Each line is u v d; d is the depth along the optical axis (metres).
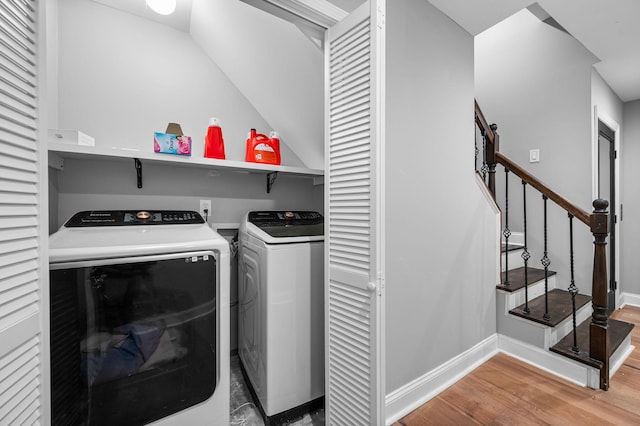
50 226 1.39
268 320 1.43
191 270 1.23
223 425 1.31
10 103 0.64
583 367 1.75
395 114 1.50
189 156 1.53
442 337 1.75
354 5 1.35
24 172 0.68
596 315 1.73
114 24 1.68
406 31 1.54
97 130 1.62
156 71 1.81
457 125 1.86
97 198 1.59
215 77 2.03
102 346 1.07
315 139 2.13
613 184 3.04
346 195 1.24
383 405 1.14
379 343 1.12
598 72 2.62
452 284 1.82
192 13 1.76
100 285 1.06
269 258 1.43
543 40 2.76
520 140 2.92
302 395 1.53
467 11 1.73
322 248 1.59
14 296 0.65
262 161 1.80
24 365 0.67
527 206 2.85
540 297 2.40
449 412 1.53
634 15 1.92
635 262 3.16
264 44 1.73
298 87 1.87
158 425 1.17
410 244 1.58
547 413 1.50
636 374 1.85
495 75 3.10
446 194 1.79
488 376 1.85
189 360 1.23
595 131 2.51
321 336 1.58
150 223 1.44
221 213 2.00
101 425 1.06
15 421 0.65
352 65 1.19
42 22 0.73
